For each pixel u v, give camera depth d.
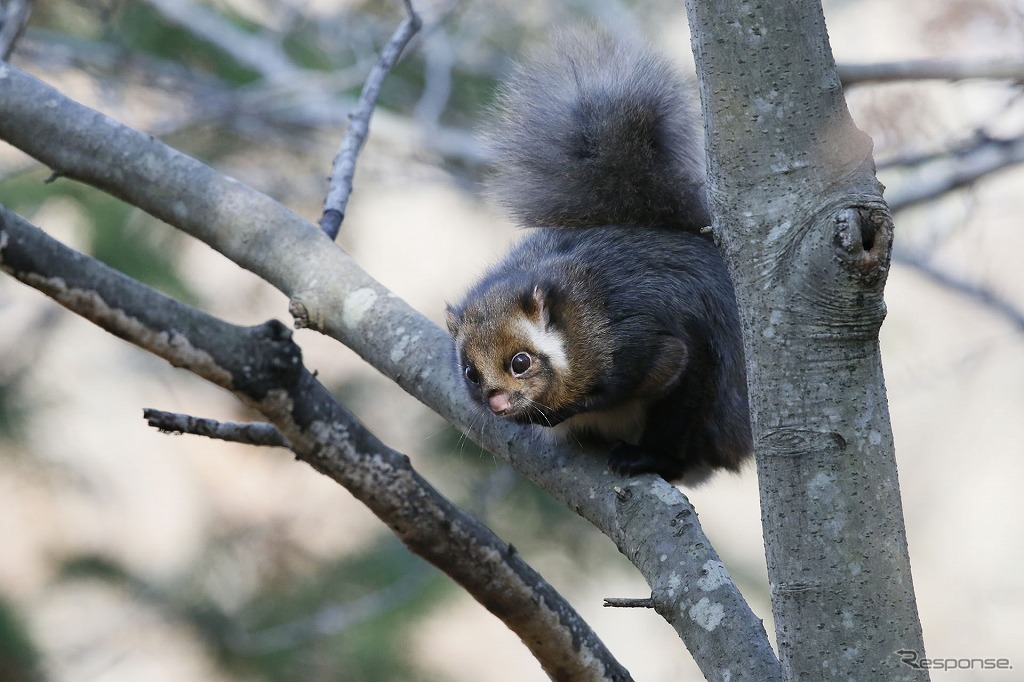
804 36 5.02
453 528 5.86
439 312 17.94
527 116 8.80
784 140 5.03
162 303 5.05
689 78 8.70
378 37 17.28
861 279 4.87
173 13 16.41
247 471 17.11
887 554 5.04
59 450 17.38
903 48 14.09
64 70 15.59
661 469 7.48
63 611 16.00
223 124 16.14
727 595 5.79
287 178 16.36
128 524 17.75
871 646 5.02
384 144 16.44
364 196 17.88
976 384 20.38
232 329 5.18
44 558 16.72
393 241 19.95
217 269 16.70
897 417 21.52
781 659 5.19
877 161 11.98
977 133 11.78
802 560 5.07
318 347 16.67
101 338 18.36
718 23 5.07
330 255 7.40
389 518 5.79
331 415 5.49
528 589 6.06
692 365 7.73
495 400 7.27
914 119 11.98
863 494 5.03
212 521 15.95
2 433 16.77
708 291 7.91
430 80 16.38
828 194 4.97
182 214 7.41
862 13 16.23
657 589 5.97
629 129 8.46
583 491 6.78
